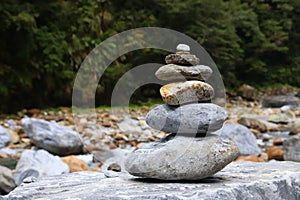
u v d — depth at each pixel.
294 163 2.62
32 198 1.83
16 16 8.51
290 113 8.80
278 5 13.87
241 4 13.35
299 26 14.33
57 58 9.14
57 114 8.16
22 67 8.92
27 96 8.98
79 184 2.11
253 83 13.44
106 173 2.35
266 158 4.77
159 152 1.88
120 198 1.66
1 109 8.47
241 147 4.89
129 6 10.50
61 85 9.32
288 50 14.22
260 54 13.87
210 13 10.95
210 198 1.68
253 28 12.88
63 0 9.62
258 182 1.93
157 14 10.80
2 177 3.49
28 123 5.20
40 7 9.38
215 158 1.85
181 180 1.93
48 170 3.71
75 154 4.98
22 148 5.18
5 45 8.88
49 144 4.91
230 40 11.60
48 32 9.41
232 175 2.11
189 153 1.87
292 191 2.05
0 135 5.39
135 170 1.91
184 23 10.81
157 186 1.84
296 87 13.89
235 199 1.74
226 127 5.13
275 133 6.71
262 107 10.52
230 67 12.02
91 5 9.80
